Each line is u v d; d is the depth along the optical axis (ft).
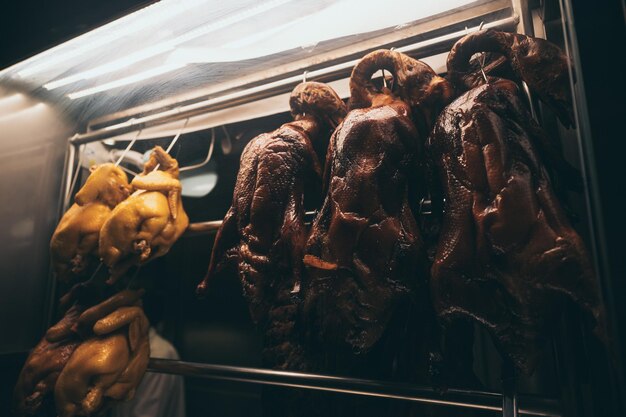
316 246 3.56
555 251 2.84
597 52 2.42
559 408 3.29
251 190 4.26
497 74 4.00
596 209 2.30
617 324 2.17
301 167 4.16
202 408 8.85
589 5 2.48
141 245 5.00
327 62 5.19
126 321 5.15
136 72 5.63
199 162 7.77
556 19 4.25
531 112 3.97
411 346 3.99
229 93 5.87
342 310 3.42
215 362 8.68
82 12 4.64
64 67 5.51
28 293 6.37
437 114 3.90
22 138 6.25
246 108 6.05
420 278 3.38
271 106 5.93
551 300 2.86
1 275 6.01
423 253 3.42
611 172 2.29
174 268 9.20
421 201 4.42
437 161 3.52
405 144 3.67
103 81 5.88
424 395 3.56
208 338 8.87
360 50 5.02
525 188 3.04
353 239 3.43
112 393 4.95
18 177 6.22
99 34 4.73
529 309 2.89
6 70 5.55
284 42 4.97
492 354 5.73
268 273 3.98
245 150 4.60
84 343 5.04
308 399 4.60
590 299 2.70
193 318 9.07
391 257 3.37
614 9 2.43
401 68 4.02
